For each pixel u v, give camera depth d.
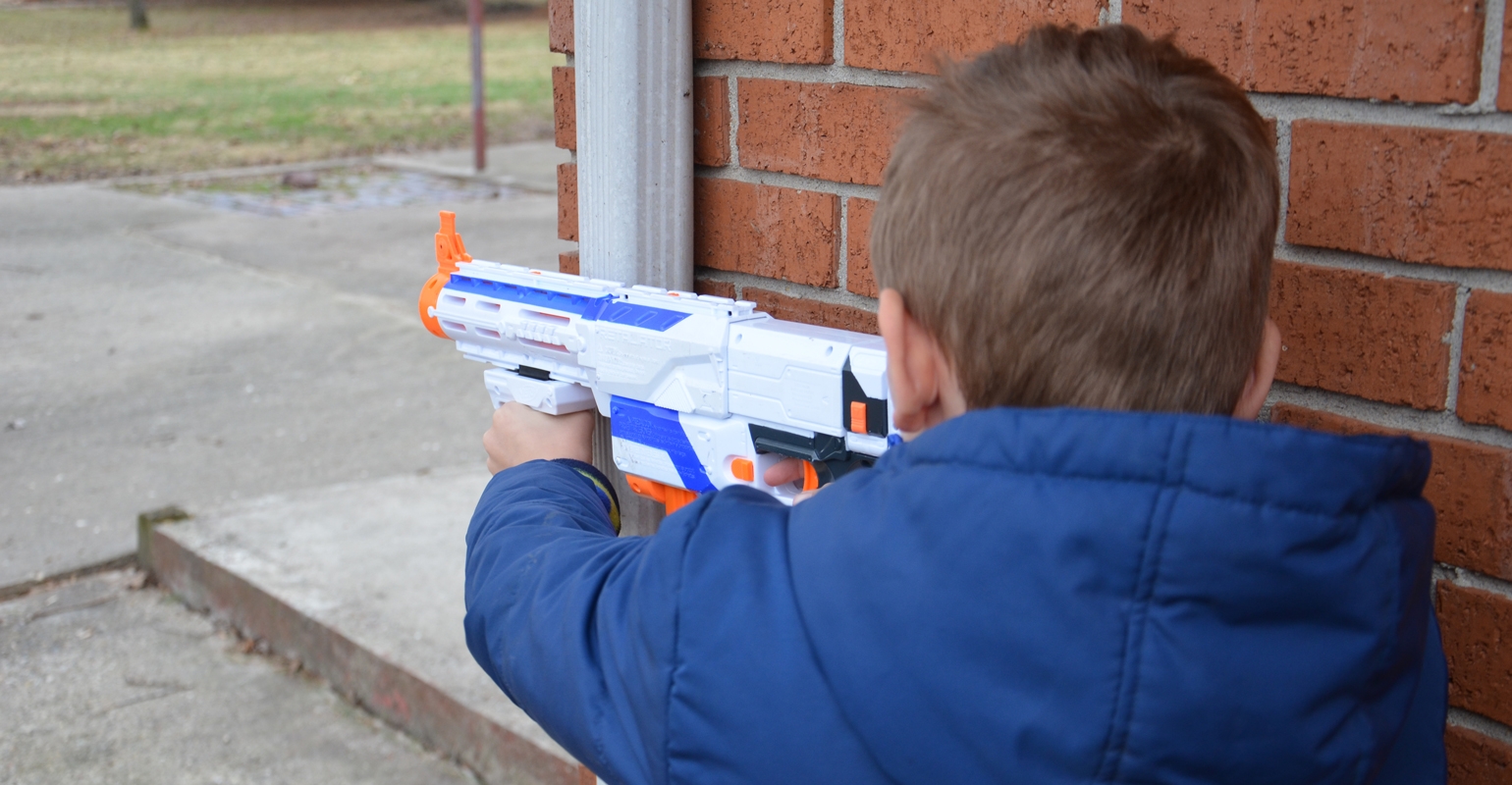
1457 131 0.81
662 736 0.71
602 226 1.21
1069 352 0.66
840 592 0.66
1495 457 0.84
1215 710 0.59
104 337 5.66
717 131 1.25
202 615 3.27
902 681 0.64
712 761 0.70
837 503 0.69
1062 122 0.65
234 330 5.79
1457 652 0.88
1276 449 0.58
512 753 2.46
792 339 0.99
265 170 10.13
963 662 0.62
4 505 3.85
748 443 1.05
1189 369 0.66
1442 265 0.83
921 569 0.63
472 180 9.81
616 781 0.76
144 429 4.52
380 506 3.67
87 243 7.54
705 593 0.70
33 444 4.36
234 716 2.78
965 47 1.04
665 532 0.74
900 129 0.74
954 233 0.67
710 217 1.28
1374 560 0.59
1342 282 0.89
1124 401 0.66
